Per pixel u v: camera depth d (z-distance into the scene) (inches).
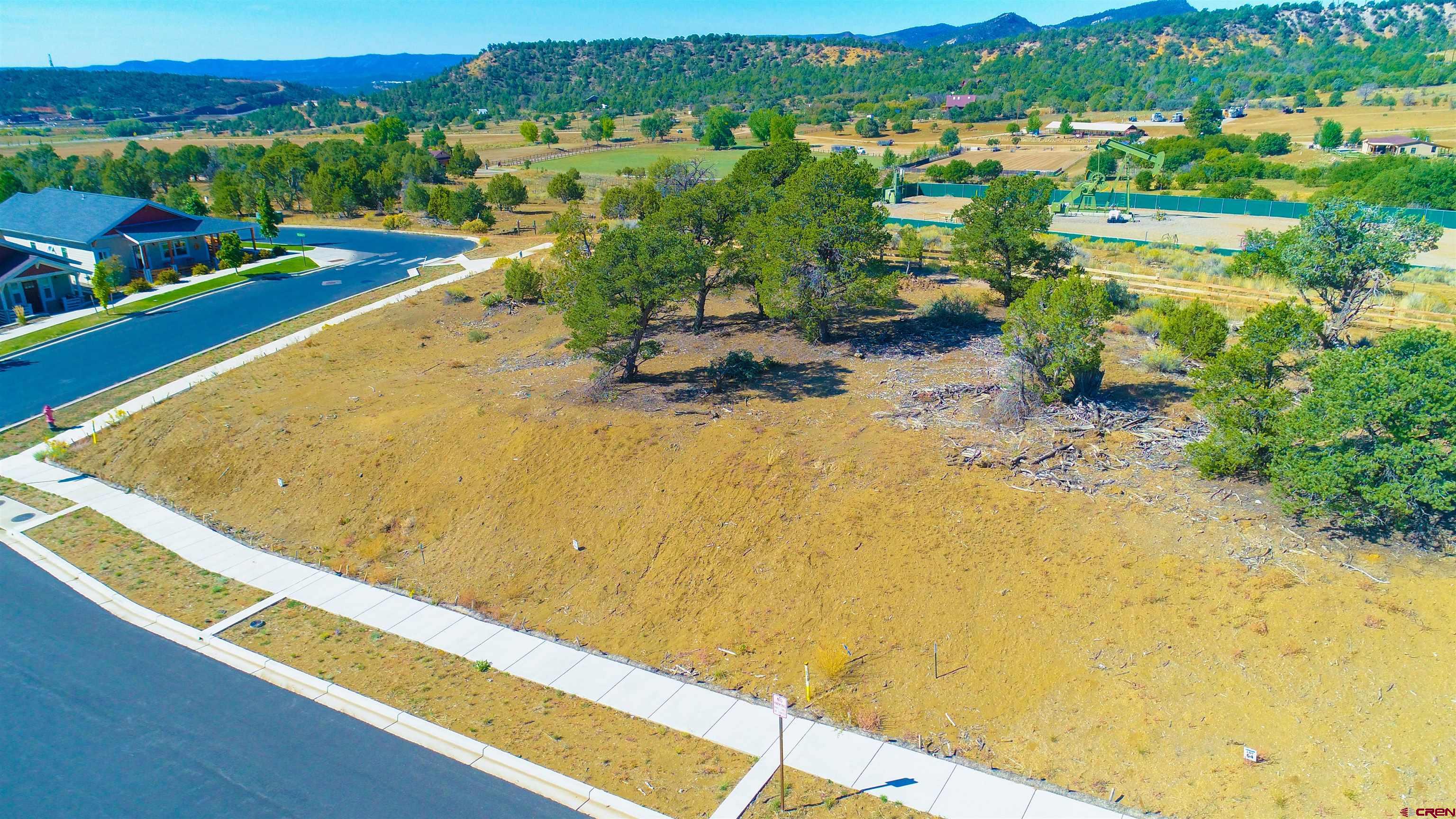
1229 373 806.5
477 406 1089.4
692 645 732.0
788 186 1338.6
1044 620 674.8
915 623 701.9
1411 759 535.2
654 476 908.0
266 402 1233.4
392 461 1015.0
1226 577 672.4
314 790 593.6
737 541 819.4
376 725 656.4
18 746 640.4
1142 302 1459.2
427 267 2178.9
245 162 4111.7
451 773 606.2
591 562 844.0
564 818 564.4
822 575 764.0
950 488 826.8
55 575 880.9
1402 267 1185.4
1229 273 1647.4
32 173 3641.7
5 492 1069.1
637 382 1148.5
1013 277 1461.6
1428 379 658.2
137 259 2097.7
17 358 1530.5
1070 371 984.3
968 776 575.2
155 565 898.7
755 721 641.0
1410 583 636.1
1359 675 585.3
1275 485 725.9
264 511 1000.9
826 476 869.2
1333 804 521.7
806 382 1125.1
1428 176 2628.0
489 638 763.4
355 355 1476.4
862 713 636.1
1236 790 538.6
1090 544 731.4
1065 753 582.9
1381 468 676.1
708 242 1411.2
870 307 1385.3
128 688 705.0
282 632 778.2
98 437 1197.7
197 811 577.0
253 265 2231.8
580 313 1056.8
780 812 554.9
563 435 987.3
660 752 615.5
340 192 3043.8
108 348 1578.5
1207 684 603.2
